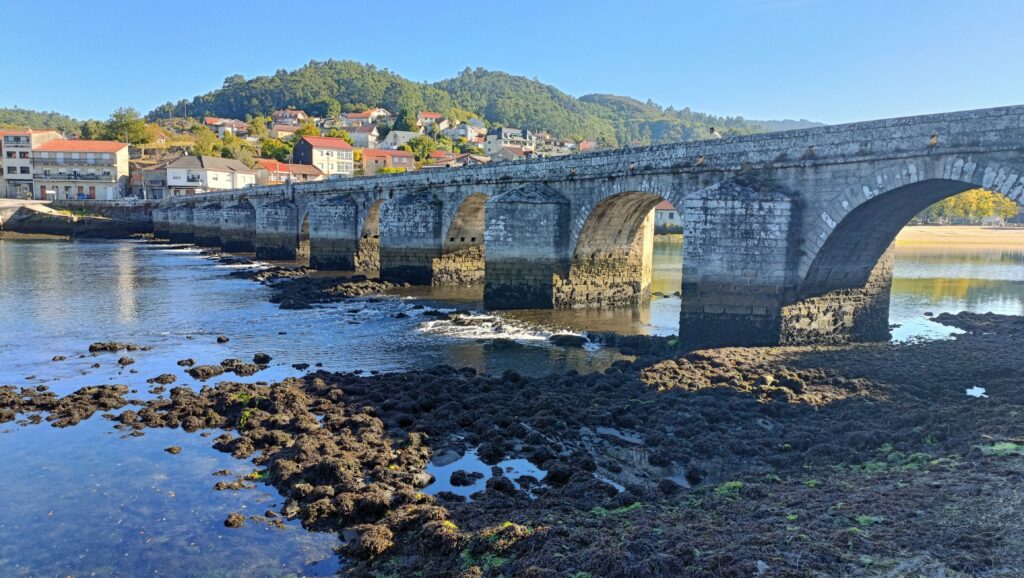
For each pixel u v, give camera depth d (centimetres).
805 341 2844
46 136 13162
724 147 3019
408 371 2580
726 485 1388
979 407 1816
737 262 2802
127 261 7031
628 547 1034
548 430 1794
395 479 1483
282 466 1535
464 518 1278
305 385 2292
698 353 2612
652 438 1728
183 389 2227
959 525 1048
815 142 2656
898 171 2406
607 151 3662
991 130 2164
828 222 2636
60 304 4125
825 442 1652
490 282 4038
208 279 5528
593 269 4116
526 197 3953
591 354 2927
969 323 3534
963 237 11419
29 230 10694
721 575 950
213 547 1238
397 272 5259
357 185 6350
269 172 13425
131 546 1243
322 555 1211
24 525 1321
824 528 1082
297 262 7419
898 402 2025
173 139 16175
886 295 3111
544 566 1027
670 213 13088
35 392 2216
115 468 1600
